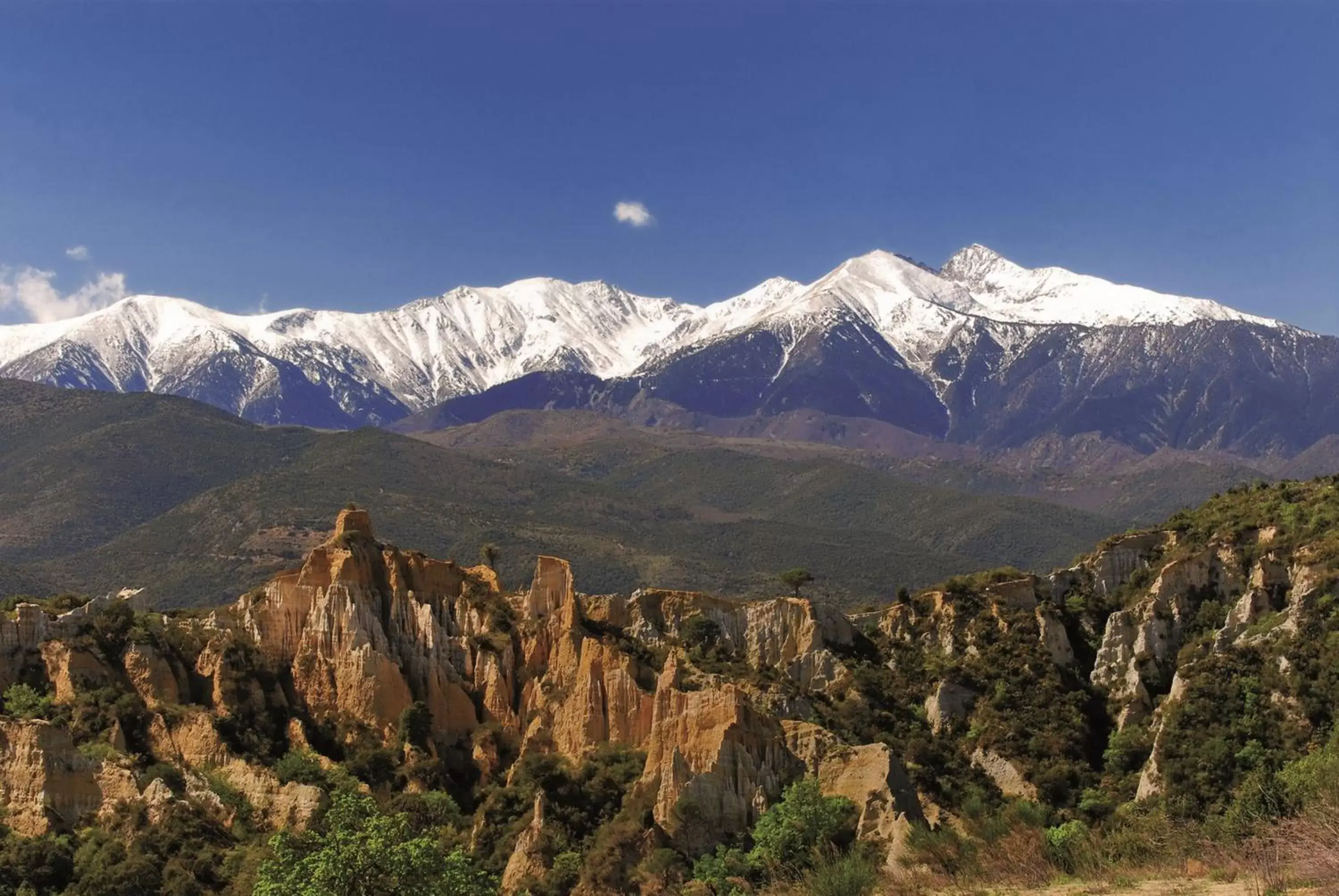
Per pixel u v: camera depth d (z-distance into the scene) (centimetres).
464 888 8450
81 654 12112
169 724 11769
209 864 10456
